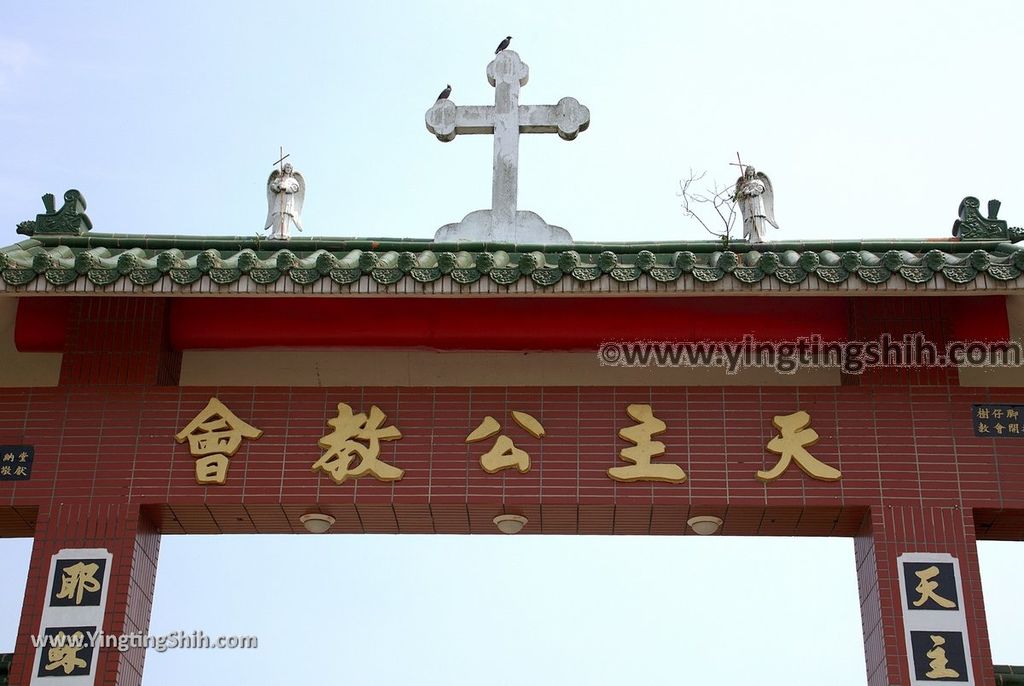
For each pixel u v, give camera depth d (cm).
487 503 1179
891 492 1164
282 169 1326
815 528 1209
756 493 1170
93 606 1134
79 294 1128
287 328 1255
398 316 1241
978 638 1109
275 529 1234
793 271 1111
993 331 1213
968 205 1286
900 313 1229
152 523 1210
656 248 1231
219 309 1258
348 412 1215
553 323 1234
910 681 1091
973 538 1145
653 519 1200
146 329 1245
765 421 1199
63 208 1273
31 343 1263
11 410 1210
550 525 1220
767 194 1294
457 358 1302
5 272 1117
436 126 1330
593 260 1172
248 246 1254
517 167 1314
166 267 1120
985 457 1176
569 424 1205
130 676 1144
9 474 1184
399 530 1239
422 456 1197
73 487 1181
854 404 1201
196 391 1223
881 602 1122
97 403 1215
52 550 1155
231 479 1188
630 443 1195
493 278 1115
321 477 1191
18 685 1104
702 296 1167
